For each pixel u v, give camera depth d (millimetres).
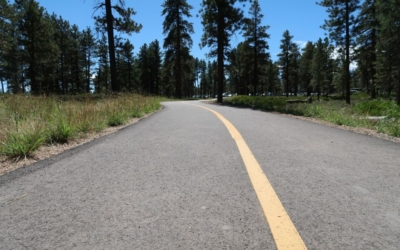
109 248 1621
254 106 16734
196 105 19234
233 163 3527
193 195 2453
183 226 1882
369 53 34281
